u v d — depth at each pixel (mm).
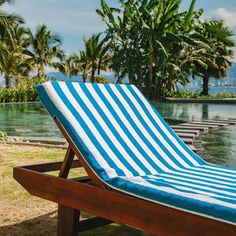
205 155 6953
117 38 29984
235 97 31781
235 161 6539
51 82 3189
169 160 3279
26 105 24875
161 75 30547
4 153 6961
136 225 2414
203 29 33406
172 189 2395
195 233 2150
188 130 10172
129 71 31156
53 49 40531
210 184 2607
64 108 3035
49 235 3295
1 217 3707
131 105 3627
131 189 2479
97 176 2730
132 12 29312
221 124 11938
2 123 14219
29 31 39438
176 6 27891
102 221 3104
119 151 3020
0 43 26812
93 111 3232
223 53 37281
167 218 2268
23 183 3143
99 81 42375
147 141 3350
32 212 3844
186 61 33062
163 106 24266
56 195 2893
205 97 31844
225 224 2021
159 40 29188
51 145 7832
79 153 2854
